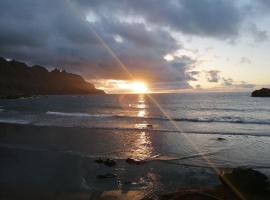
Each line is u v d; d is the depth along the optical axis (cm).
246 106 6569
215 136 2489
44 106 7194
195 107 6488
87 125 3166
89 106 7169
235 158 1681
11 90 18200
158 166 1499
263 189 1038
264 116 4431
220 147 1997
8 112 5041
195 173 1380
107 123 3397
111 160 1548
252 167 1485
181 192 1048
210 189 1094
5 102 9762
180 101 9100
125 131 2727
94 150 1880
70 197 1100
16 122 3406
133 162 1559
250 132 2752
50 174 1384
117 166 1498
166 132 2700
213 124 3412
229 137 2445
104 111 5500
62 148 1944
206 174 1364
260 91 11488
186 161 1603
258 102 7888
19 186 1228
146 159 1641
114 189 1166
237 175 1113
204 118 4053
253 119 3922
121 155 1745
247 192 1036
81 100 11462
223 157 1703
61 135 2475
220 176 1162
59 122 3441
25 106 7181
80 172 1402
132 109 6081
